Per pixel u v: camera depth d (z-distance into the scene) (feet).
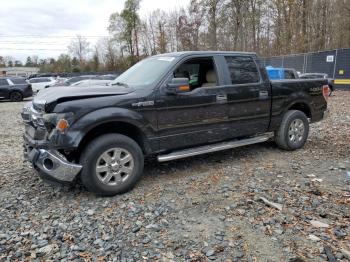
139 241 9.64
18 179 15.14
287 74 37.86
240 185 13.74
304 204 11.78
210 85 15.75
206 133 15.29
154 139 13.79
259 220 10.68
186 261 8.63
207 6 127.85
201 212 11.39
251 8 120.37
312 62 79.61
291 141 18.80
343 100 50.16
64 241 9.74
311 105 19.57
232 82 15.98
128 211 11.59
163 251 9.11
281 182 14.03
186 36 133.90
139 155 13.34
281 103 17.98
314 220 10.60
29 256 9.00
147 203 12.22
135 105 12.98
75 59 225.15
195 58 15.11
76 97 12.13
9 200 12.76
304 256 8.70
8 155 19.56
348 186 13.47
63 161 11.84
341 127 26.40
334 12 107.86
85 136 12.80
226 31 126.52
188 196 12.77
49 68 235.20
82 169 12.21
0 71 245.04
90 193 13.30
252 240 9.52
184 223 10.64
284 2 110.52
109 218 11.10
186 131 14.61
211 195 12.80
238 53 16.62
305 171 15.47
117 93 12.92
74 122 11.75
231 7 122.72
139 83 14.26
